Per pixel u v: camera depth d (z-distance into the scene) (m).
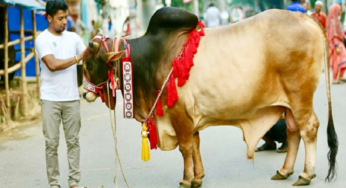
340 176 4.57
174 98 4.11
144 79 4.33
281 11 4.27
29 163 5.62
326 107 7.95
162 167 5.23
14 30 10.12
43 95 4.21
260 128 4.46
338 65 10.28
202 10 32.78
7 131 7.39
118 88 4.36
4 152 6.17
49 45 4.16
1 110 7.82
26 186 4.78
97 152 6.02
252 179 4.64
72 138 4.34
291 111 4.38
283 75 4.15
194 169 4.50
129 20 15.63
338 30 10.19
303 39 4.08
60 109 4.24
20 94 9.05
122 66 4.29
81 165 5.47
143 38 4.36
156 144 4.50
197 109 4.28
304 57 4.09
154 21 4.27
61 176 5.06
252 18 4.25
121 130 7.27
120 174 5.05
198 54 4.18
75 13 14.20
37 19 11.69
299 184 4.34
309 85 4.16
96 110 9.20
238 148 5.85
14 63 9.84
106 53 4.15
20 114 8.41
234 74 4.10
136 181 4.79
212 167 5.12
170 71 4.15
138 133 7.01
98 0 13.79
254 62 4.09
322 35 4.27
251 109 4.25
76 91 4.33
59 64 4.07
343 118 7.11
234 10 20.97
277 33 4.09
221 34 4.24
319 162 5.06
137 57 4.31
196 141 4.50
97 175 5.05
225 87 4.11
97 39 4.30
